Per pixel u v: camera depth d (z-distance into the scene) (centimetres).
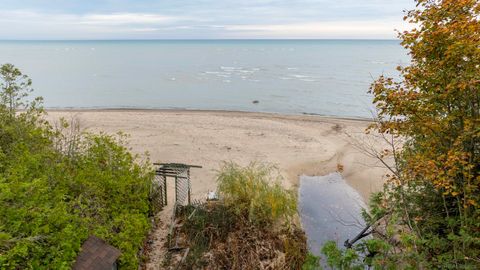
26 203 705
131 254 908
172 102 4122
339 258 673
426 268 698
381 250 737
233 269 998
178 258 1058
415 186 904
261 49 19275
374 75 6262
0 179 710
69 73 6794
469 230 730
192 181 1748
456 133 798
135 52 16100
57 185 932
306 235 1319
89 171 1038
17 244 603
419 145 907
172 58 11594
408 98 780
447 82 759
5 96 1246
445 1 725
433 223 835
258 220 1172
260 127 2773
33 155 943
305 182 1842
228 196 1254
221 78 6141
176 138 2448
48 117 2972
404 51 15838
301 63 9188
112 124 2792
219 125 2820
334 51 16075
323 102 4025
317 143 2378
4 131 1073
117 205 1047
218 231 1134
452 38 699
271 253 1080
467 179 753
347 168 1989
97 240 809
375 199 966
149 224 1153
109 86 5212
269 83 5481
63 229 711
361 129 2698
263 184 1237
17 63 9044
